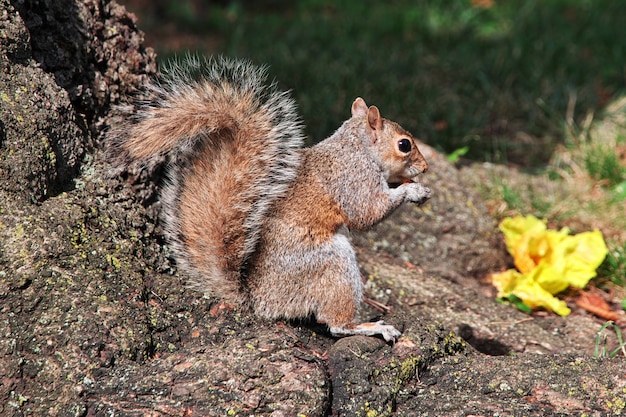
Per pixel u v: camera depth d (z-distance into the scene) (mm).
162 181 7168
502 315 8406
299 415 5688
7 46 6254
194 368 5816
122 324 5957
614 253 10000
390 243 9383
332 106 13133
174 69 6930
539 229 9984
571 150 12375
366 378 6125
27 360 5676
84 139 6777
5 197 6012
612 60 15539
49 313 5809
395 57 15906
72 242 6156
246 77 6918
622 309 9266
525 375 6281
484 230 10039
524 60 15523
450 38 17562
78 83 6945
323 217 7004
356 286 6848
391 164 7723
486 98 14086
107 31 7262
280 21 20109
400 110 13203
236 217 6598
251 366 5852
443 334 6875
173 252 6887
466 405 6055
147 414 5602
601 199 11164
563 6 19953
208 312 6547
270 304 6711
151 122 6391
